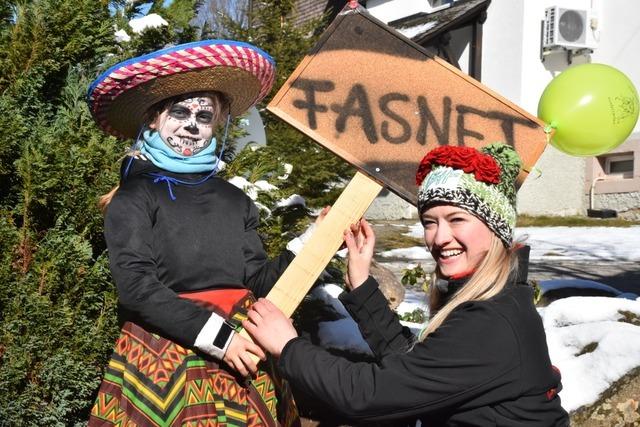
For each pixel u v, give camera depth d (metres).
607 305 3.93
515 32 13.33
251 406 2.42
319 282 4.78
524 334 1.77
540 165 13.64
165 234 2.44
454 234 1.87
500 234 1.87
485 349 1.73
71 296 3.15
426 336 1.87
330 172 6.30
